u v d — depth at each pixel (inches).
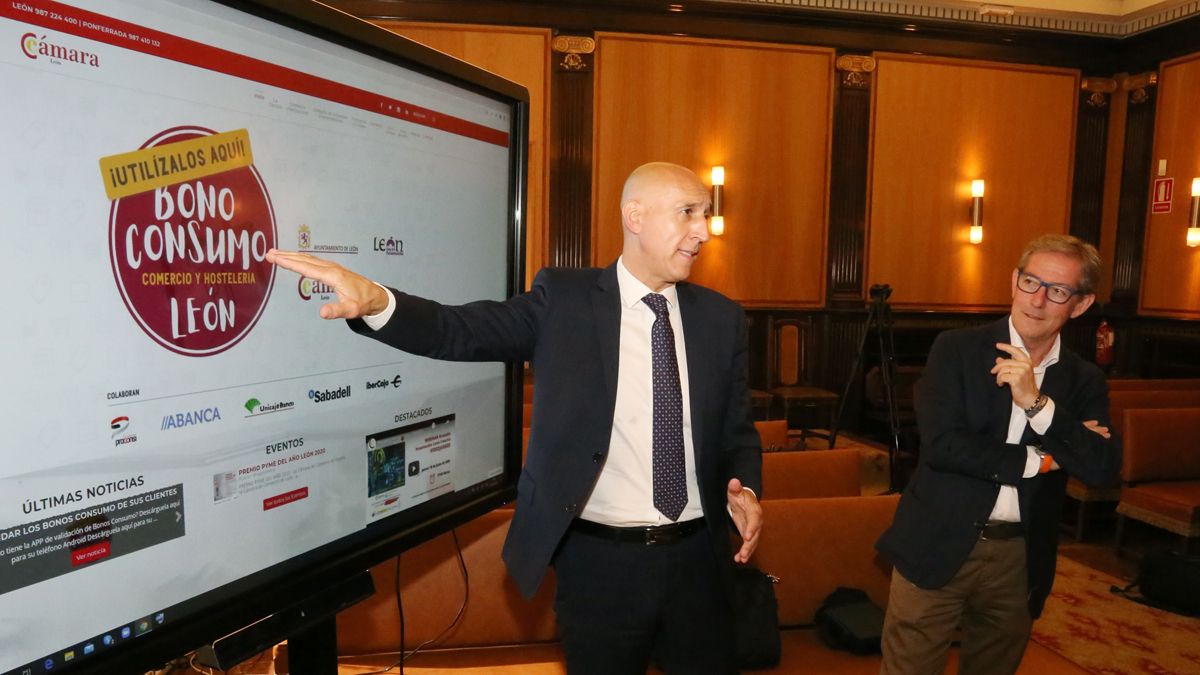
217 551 43.1
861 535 99.8
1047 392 79.3
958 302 300.0
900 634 80.2
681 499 68.0
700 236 66.6
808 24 279.4
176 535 40.7
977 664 82.0
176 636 40.4
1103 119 305.7
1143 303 296.8
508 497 69.5
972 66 293.4
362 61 51.5
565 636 68.7
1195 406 197.6
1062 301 74.1
